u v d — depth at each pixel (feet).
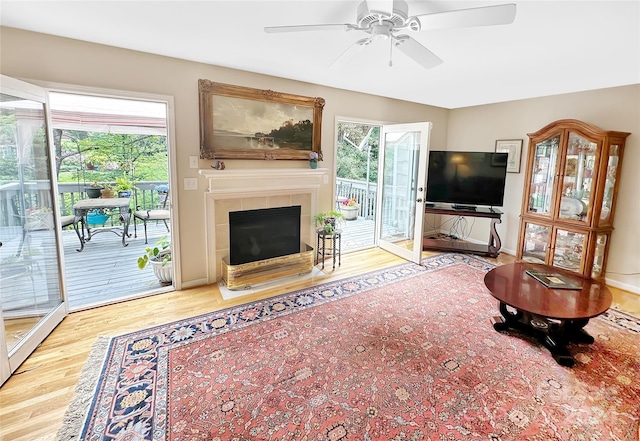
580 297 7.55
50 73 7.82
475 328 8.39
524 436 5.15
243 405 5.72
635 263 11.06
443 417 5.50
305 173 11.97
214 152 10.29
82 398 5.83
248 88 10.58
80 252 14.65
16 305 7.14
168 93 9.39
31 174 7.70
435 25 5.26
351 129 25.68
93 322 8.44
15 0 5.95
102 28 7.25
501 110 14.93
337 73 10.55
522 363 7.00
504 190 14.80
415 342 7.73
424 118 16.15
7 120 6.85
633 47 7.60
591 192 11.05
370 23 5.40
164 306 9.38
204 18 6.64
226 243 11.26
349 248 15.44
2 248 6.73
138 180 20.85
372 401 5.85
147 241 16.48
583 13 5.96
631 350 7.55
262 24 6.88
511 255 14.71
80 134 18.63
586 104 12.02
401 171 14.66
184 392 6.00
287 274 11.47
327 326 8.39
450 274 12.23
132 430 5.17
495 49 7.93
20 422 5.29
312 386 6.21
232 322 8.52
